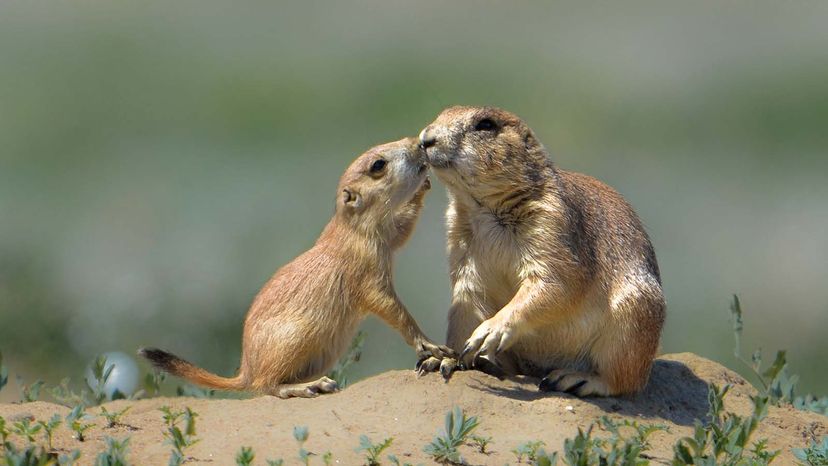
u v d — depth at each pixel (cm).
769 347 1608
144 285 1716
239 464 664
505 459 705
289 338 830
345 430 730
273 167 2294
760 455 745
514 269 820
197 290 1711
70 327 1639
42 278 1750
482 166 808
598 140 2491
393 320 847
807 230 1905
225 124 2673
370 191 848
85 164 2397
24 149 2488
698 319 1670
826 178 2167
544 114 2623
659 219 1998
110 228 1966
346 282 846
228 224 1962
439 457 694
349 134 2558
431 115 2639
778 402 891
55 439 724
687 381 874
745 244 1895
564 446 693
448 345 848
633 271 834
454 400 772
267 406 770
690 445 732
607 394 823
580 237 819
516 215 816
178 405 787
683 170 2275
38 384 909
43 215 2073
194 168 2311
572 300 807
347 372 1279
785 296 1725
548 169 823
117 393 918
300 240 1897
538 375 860
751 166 2275
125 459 674
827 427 848
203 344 1603
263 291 859
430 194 1803
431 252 1748
